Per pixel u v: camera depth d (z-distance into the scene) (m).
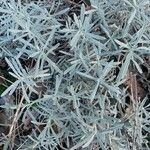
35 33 0.31
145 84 0.35
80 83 0.32
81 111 0.32
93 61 0.30
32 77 0.30
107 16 0.33
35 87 0.33
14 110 0.35
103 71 0.29
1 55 0.33
